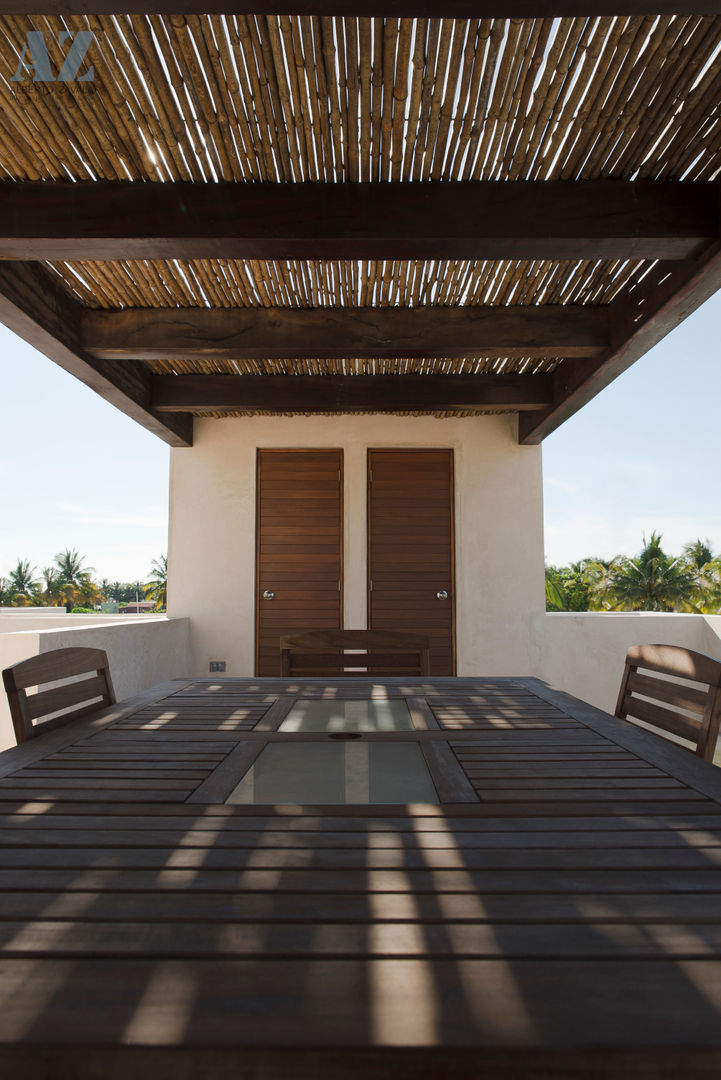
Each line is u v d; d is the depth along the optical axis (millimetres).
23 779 1218
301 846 901
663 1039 505
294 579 5520
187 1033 513
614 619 5473
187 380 4676
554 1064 492
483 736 1548
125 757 1366
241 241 2482
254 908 729
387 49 1961
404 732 1592
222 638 5453
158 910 724
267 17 1857
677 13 1657
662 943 657
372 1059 494
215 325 3586
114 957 633
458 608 5488
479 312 3594
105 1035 511
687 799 1101
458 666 5453
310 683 2383
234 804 1074
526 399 4672
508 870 827
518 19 1857
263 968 611
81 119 2197
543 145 2350
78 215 2461
